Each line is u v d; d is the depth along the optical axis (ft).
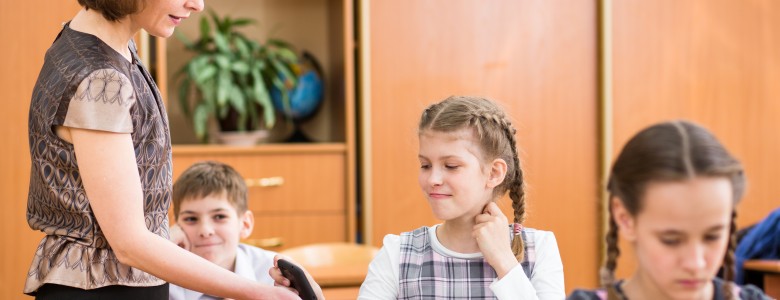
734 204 3.26
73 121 4.59
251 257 7.13
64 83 4.64
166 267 4.76
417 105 11.96
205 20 12.14
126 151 4.67
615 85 12.39
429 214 12.06
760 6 12.69
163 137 5.03
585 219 12.39
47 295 4.81
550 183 12.30
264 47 12.31
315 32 13.51
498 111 5.48
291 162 11.75
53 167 4.72
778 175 12.79
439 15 12.00
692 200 3.14
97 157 4.61
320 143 12.78
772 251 9.94
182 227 6.95
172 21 4.99
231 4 13.24
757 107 12.73
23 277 11.15
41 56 11.05
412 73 11.94
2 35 10.99
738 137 12.71
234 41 12.33
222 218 6.91
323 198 11.82
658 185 3.18
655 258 3.24
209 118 12.96
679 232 3.18
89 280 4.74
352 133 11.81
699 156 3.16
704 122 12.60
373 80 11.86
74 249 4.75
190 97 13.02
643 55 12.44
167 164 5.10
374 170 11.89
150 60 11.96
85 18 4.90
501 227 5.20
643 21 12.43
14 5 11.01
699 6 12.55
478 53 12.10
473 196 5.19
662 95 12.50
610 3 12.30
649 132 3.30
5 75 11.01
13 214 11.09
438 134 5.20
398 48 11.91
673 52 12.51
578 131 12.36
